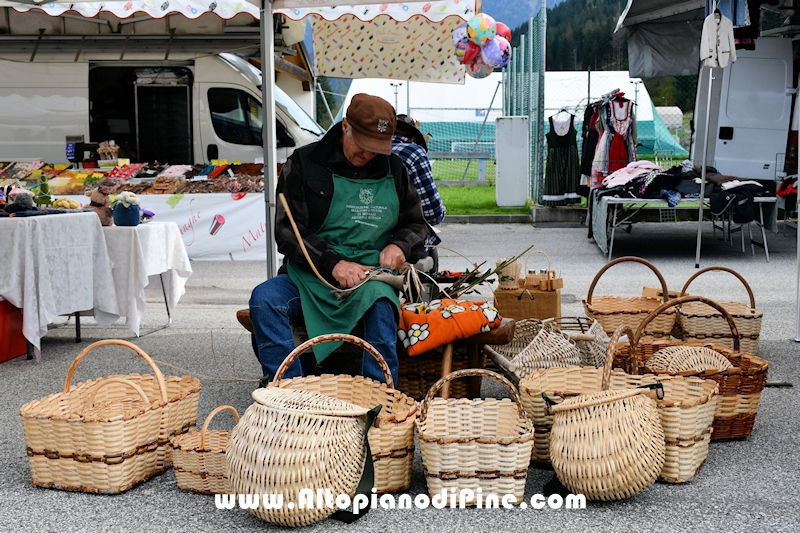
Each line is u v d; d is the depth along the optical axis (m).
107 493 3.13
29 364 5.35
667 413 3.16
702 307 5.15
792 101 11.58
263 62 5.18
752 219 9.66
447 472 2.96
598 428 2.93
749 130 11.63
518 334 4.34
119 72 11.19
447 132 23.73
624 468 2.89
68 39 10.90
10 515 2.96
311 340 3.19
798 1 11.47
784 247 10.96
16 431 3.96
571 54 29.94
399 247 3.93
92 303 5.66
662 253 10.55
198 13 7.57
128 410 3.58
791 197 10.90
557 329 4.21
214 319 6.92
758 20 11.45
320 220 3.95
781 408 4.21
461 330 3.84
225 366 5.25
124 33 10.94
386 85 20.97
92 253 5.64
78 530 2.84
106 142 10.87
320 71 10.73
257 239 10.33
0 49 10.91
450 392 4.15
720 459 3.49
